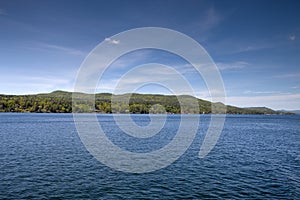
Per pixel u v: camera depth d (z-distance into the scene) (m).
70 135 51.78
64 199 17.14
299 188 20.30
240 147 41.25
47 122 90.38
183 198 17.84
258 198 18.02
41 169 24.48
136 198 17.67
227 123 113.12
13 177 21.62
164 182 21.38
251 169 26.42
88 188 19.39
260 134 64.88
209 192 19.12
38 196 17.48
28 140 43.97
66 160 28.59
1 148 35.34
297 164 29.17
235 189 19.88
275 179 22.75
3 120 100.75
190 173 24.39
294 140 52.78
